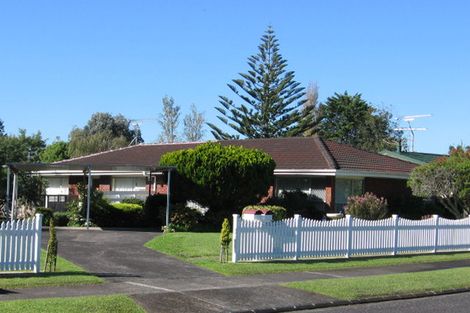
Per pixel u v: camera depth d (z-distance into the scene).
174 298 11.99
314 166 30.59
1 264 13.59
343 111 66.38
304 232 18.47
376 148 63.91
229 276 15.09
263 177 27.89
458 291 14.87
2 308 9.93
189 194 27.55
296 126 61.34
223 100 61.78
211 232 25.75
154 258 17.41
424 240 21.83
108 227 27.02
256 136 61.78
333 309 12.23
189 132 72.62
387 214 29.98
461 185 26.61
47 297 11.39
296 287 13.62
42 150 61.97
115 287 12.83
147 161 37.25
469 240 23.28
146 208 28.61
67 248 18.66
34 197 31.70
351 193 31.48
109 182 38.78
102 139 66.88
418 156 43.62
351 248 19.61
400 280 15.20
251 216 17.91
